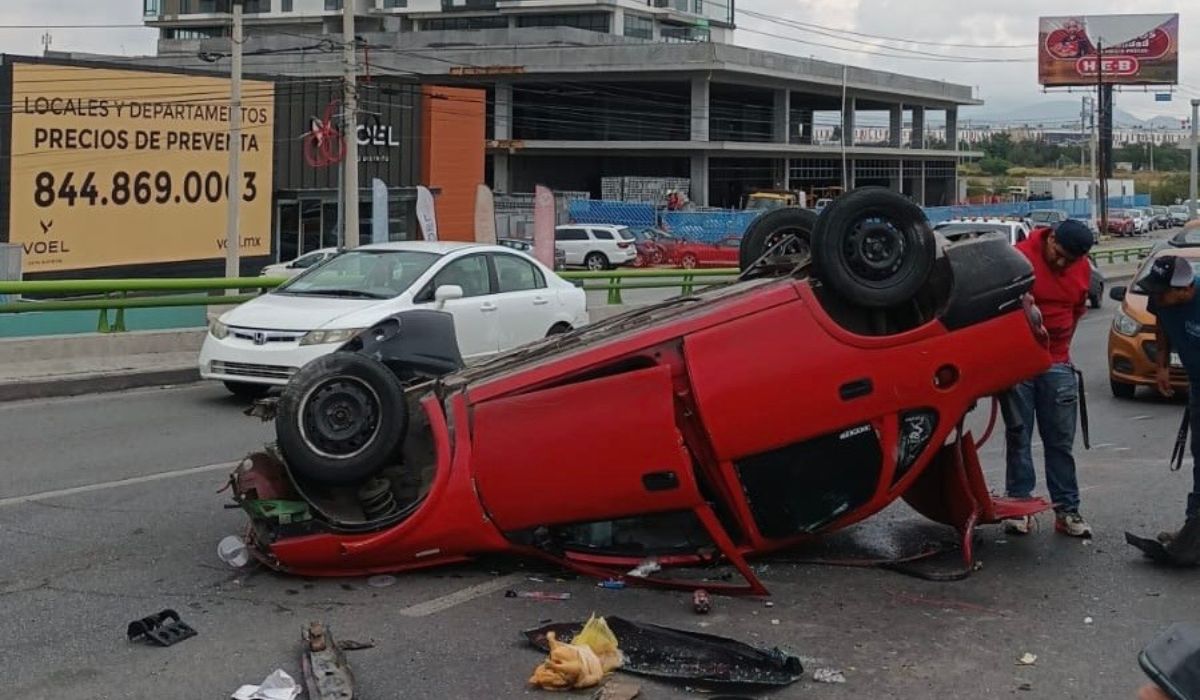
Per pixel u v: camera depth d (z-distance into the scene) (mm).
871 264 6207
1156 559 6945
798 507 6410
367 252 13523
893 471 6398
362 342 7254
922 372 6320
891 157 84812
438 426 6355
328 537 6352
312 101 46938
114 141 39875
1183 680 1951
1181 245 18125
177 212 42000
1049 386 7445
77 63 38562
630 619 5926
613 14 95062
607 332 6613
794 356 6203
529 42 80562
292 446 6332
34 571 6750
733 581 6395
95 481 9031
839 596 6305
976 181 138000
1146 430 11719
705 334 6195
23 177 37469
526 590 6336
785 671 5184
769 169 76438
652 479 6148
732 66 68562
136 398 13250
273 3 106375
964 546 6695
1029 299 6566
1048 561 7004
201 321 15930
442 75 73688
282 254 46750
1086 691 5109
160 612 5918
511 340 13516
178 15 109312
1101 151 85875
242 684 5160
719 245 52344
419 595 6266
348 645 5555
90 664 5383
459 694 5047
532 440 6227
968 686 5156
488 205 30891
